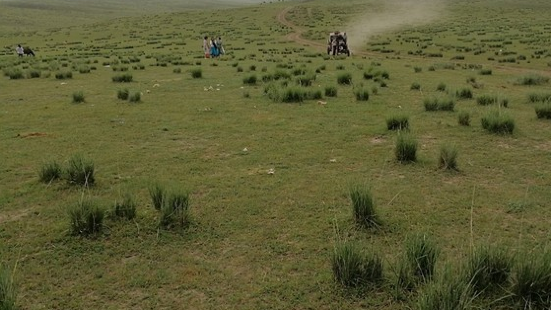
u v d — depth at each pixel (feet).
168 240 19.44
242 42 177.47
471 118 40.09
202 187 25.27
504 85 62.49
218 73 77.00
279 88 51.49
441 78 69.62
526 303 13.84
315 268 17.16
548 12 247.09
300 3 379.96
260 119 40.78
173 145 33.53
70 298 15.70
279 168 28.22
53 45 186.91
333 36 123.13
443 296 13.19
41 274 17.11
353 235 19.54
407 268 15.58
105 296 15.81
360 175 26.61
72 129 38.34
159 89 59.26
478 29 189.16
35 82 68.54
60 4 597.52
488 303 14.47
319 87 57.52
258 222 21.04
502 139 33.50
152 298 15.67
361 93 48.98
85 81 68.95
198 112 44.09
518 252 15.69
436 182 25.34
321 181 25.81
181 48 154.81
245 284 16.34
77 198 23.72
